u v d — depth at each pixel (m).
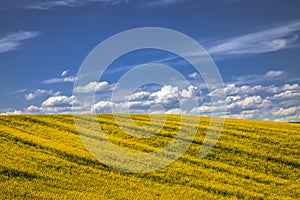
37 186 22.66
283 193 24.39
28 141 29.36
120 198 21.94
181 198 22.47
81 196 21.80
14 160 25.58
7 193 21.39
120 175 25.45
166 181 25.06
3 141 29.11
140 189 23.50
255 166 28.06
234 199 22.98
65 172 24.95
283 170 27.67
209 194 23.42
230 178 25.97
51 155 27.30
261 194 23.88
